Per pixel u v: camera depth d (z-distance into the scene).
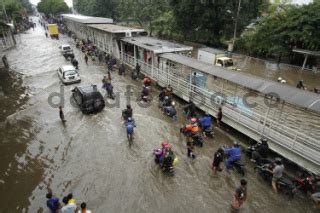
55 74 24.22
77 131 13.79
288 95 9.97
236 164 10.05
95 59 30.20
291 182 8.98
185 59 16.89
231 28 36.56
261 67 29.38
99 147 12.26
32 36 49.88
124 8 57.94
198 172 10.30
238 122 12.34
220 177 9.99
